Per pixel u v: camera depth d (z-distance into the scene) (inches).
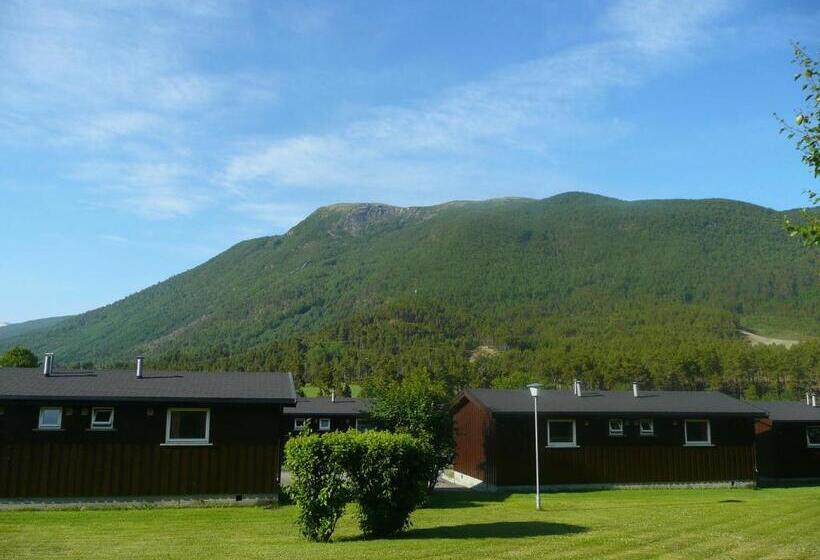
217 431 781.3
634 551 440.5
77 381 791.1
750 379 3772.1
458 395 1151.0
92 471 742.5
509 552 433.7
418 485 532.4
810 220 352.5
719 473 1042.7
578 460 998.4
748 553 436.5
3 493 717.9
